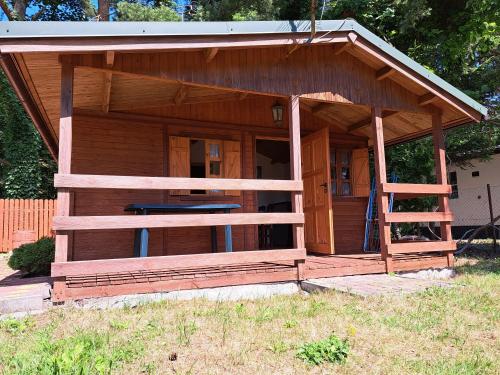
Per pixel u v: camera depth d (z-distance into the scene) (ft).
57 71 16.42
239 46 16.92
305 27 18.10
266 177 37.83
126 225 14.93
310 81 19.66
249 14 45.11
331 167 29.22
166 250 23.21
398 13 36.27
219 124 25.23
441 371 8.89
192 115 24.57
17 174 50.90
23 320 12.63
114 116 22.74
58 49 13.93
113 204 22.27
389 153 37.06
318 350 9.87
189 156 24.29
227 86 17.74
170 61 16.67
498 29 31.94
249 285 16.96
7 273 27.58
